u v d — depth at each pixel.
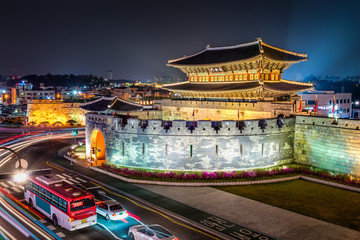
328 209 38.84
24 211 38.25
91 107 82.19
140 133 53.97
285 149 55.81
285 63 72.12
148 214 37.31
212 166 51.94
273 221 35.22
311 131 54.19
